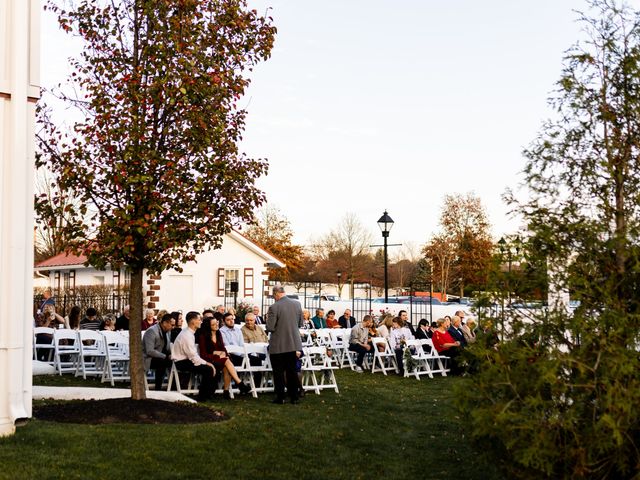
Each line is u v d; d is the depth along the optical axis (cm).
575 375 517
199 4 950
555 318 541
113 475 668
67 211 915
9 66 783
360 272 6181
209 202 977
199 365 1179
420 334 1909
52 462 677
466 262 5103
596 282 549
